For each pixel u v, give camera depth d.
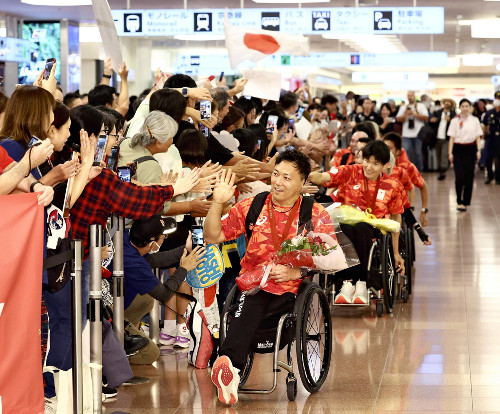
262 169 7.73
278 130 10.55
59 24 20.95
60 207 4.95
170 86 8.15
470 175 18.09
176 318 7.64
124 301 6.37
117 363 5.80
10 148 4.82
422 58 27.33
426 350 7.33
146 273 6.31
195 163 7.25
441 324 8.34
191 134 7.24
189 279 6.72
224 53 32.09
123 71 8.25
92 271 5.11
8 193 4.32
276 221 5.98
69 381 4.84
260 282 5.89
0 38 17.08
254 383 6.42
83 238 5.43
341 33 16.34
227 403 5.75
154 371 6.71
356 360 7.03
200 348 6.77
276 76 9.77
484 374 6.57
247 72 9.74
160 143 6.70
